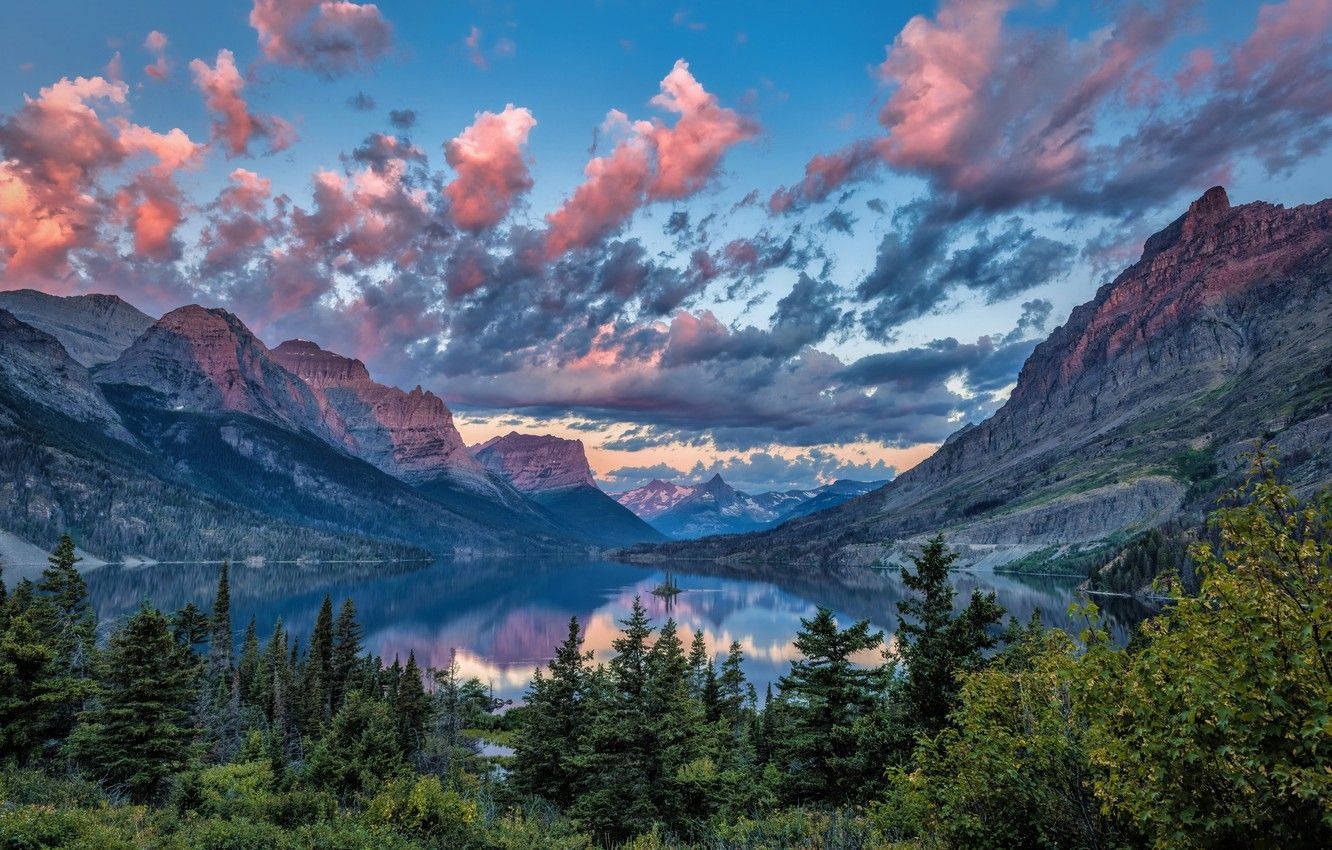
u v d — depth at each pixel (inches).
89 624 2751.0
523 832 1251.2
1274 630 328.2
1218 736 345.1
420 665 6304.1
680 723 1547.7
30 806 860.6
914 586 1214.3
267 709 3467.0
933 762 652.7
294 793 1373.0
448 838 1117.1
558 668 1995.6
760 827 911.0
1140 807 384.8
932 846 679.7
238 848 941.2
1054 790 534.0
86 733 1627.7
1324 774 308.0
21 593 2664.9
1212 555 369.7
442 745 3211.1
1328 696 302.5
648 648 1755.7
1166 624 392.8
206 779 1689.2
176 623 3368.6
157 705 1665.8
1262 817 343.6
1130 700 379.6
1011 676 592.4
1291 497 345.4
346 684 3649.1
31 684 1646.2
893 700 1235.2
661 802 1466.5
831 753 1296.8
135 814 1071.6
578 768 1806.1
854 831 791.7
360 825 1097.4
